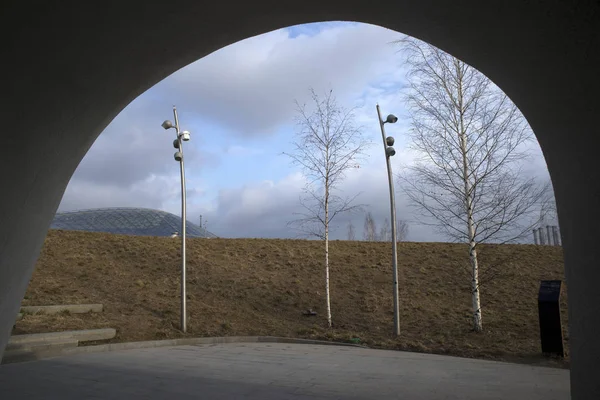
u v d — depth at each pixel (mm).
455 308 15547
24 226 3650
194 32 3789
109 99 4113
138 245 20688
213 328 13062
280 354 10258
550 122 3566
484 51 3672
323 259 20844
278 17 3818
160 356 9664
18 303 3961
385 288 17672
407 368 8711
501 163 13133
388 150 13969
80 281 15320
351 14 3811
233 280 17500
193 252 20547
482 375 8062
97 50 3498
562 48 3053
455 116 13391
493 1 3061
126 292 14984
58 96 3576
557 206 3703
